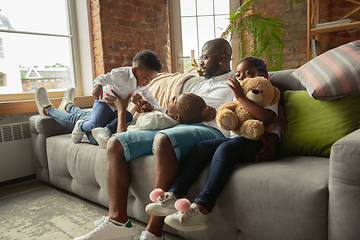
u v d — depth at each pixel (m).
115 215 1.19
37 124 2.02
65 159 1.79
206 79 1.78
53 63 2.60
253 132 1.12
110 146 1.27
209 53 1.69
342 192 0.80
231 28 3.39
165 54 3.28
